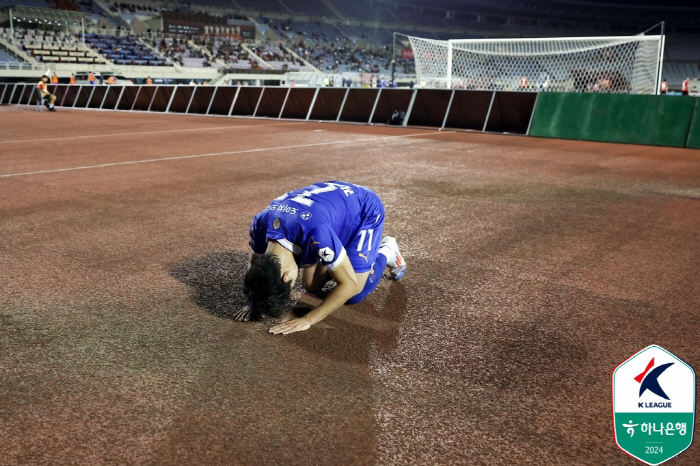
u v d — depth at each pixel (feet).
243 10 196.34
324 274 10.77
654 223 18.52
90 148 36.96
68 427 7.48
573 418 7.85
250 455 6.98
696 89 144.15
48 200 21.06
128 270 13.53
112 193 22.36
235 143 40.06
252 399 8.17
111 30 154.92
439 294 12.28
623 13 260.42
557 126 44.98
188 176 26.30
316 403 8.10
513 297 12.15
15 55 122.72
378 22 227.20
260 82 156.97
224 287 12.52
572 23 265.34
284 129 51.67
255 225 9.80
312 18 214.07
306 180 25.38
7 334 10.11
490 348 9.83
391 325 10.70
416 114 54.80
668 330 10.57
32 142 40.45
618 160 33.19
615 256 15.01
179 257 14.55
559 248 15.67
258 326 10.55
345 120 59.98
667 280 13.21
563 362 9.37
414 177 26.55
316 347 9.76
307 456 6.99
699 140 38.99
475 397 8.32
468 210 20.04
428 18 243.40
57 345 9.71
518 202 21.40
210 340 9.96
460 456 7.04
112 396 8.20
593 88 57.67
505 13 255.70
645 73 51.52
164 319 10.80
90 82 109.81
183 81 145.18
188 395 8.25
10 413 7.77
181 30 164.55
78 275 13.15
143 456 6.94
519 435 7.47
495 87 66.95
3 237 16.21
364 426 7.60
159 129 51.44
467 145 39.86
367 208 10.56
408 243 16.03
